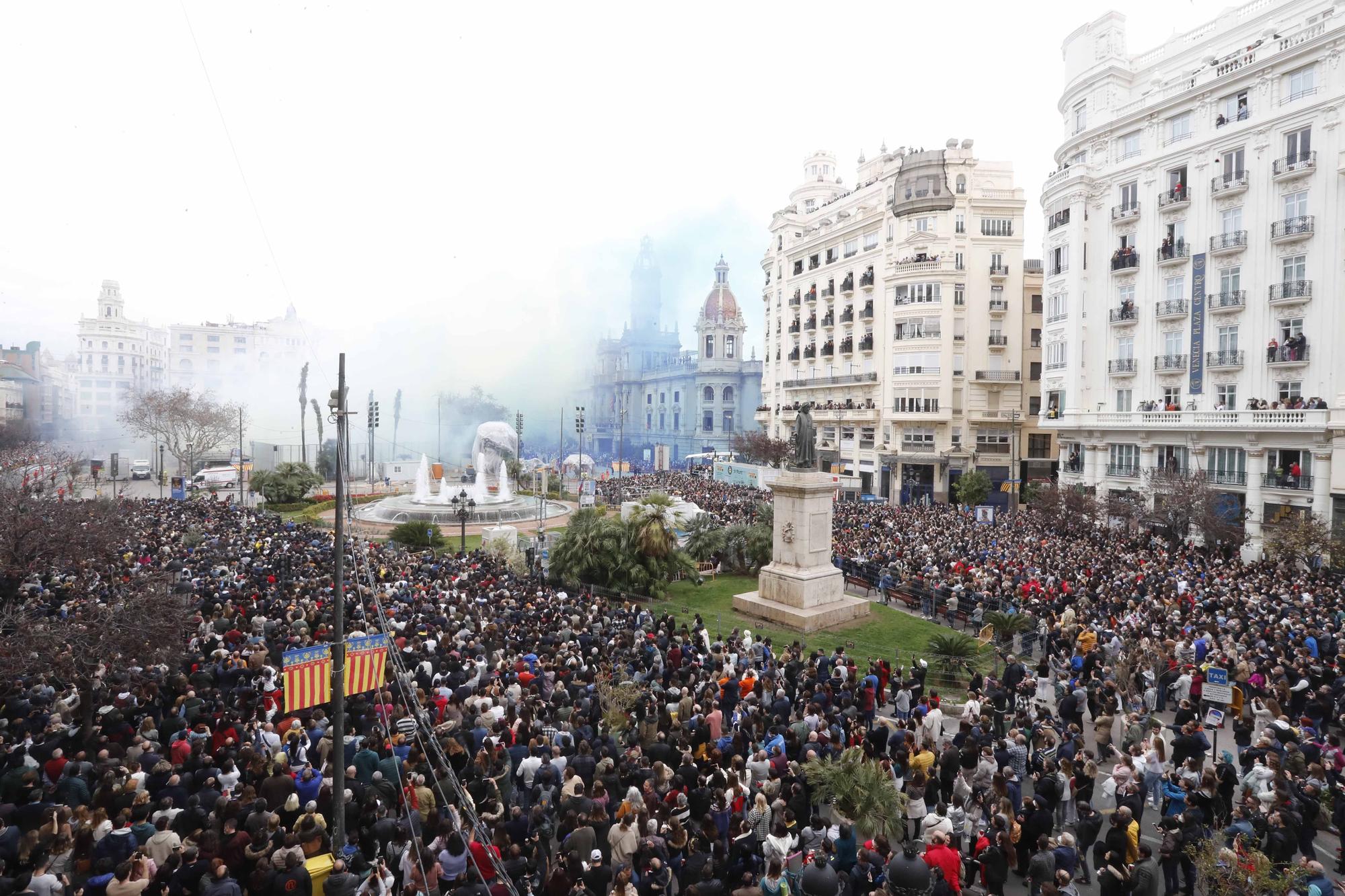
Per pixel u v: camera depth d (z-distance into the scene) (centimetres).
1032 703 1669
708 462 9038
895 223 6600
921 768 1149
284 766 1095
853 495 6488
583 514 3108
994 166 6669
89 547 2161
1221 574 2705
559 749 1195
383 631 1728
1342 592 2383
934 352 6316
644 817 1004
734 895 867
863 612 2631
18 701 1316
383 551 3109
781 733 1320
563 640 1759
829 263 7569
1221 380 4075
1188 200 4238
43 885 819
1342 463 3428
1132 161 4559
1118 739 1602
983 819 1135
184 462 7725
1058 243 5059
